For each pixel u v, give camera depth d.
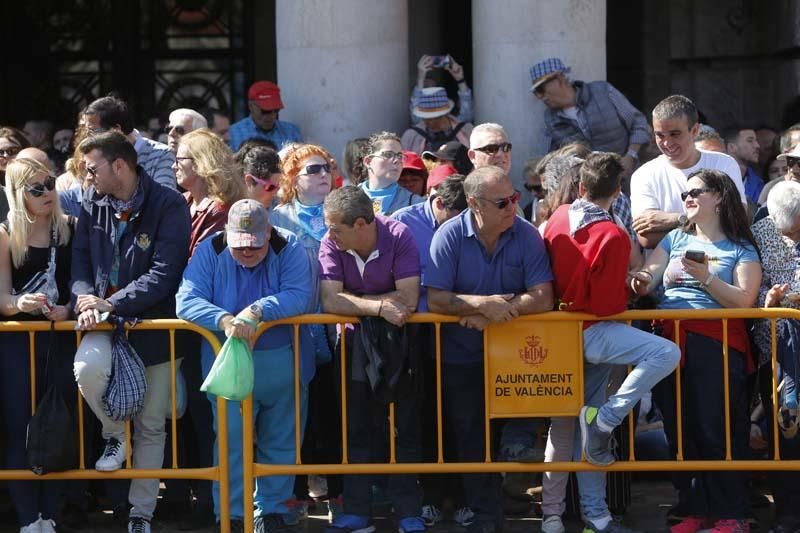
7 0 44.25
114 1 44.16
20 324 20.05
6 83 44.50
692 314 19.88
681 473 21.31
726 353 20.16
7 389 20.38
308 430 22.36
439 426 20.14
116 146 20.02
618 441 21.38
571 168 21.41
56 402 19.92
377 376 19.70
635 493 23.77
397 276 20.11
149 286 20.05
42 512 20.83
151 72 44.41
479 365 20.36
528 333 20.05
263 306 19.67
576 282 19.78
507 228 19.95
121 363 19.91
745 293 20.09
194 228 21.67
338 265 20.19
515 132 29.83
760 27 38.94
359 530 20.84
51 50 44.50
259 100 29.42
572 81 29.27
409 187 24.61
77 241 20.56
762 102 39.03
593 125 28.89
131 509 21.39
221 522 20.31
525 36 29.61
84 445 21.17
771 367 20.50
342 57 29.97
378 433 20.72
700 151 23.00
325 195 22.53
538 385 20.11
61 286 20.92
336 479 22.23
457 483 21.95
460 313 19.89
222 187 21.56
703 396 20.34
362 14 29.94
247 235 19.52
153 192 20.42
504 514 22.56
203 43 44.31
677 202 22.78
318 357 21.97
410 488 20.88
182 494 22.05
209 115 32.25
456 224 20.14
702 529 20.97
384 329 19.80
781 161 28.27
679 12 39.53
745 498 20.86
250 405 20.00
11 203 20.27
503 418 20.78
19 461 20.55
